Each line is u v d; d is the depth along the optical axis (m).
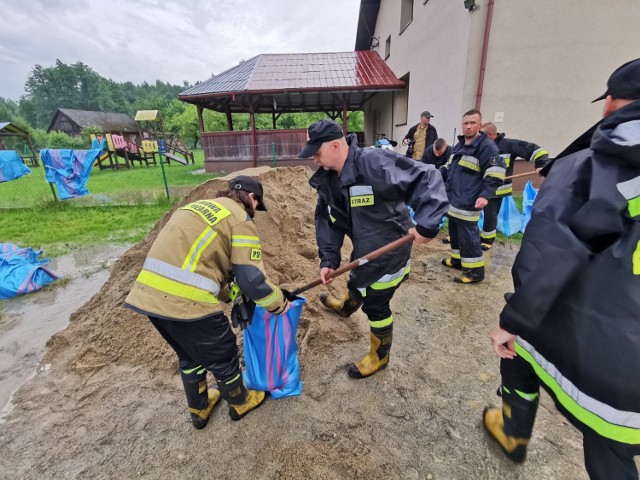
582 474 1.78
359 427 2.12
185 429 2.14
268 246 3.81
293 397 2.36
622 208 1.03
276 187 4.60
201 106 14.54
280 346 2.23
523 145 4.58
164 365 2.69
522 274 1.17
